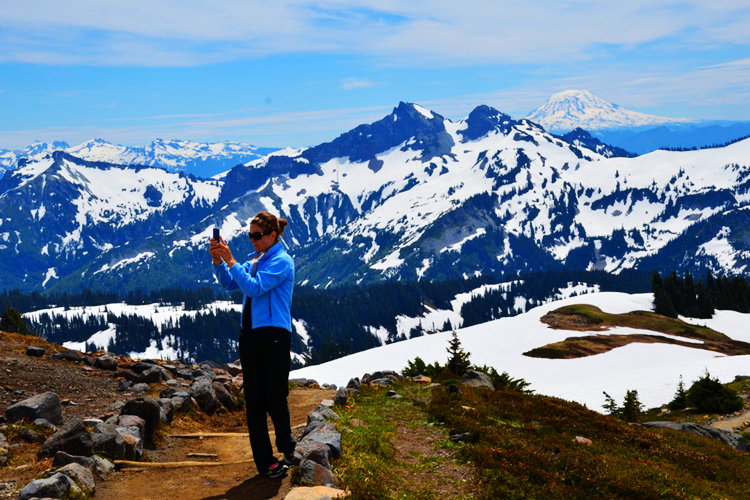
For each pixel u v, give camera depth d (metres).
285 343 7.13
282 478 7.27
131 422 8.92
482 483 8.45
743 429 38.69
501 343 138.38
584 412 17.72
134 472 7.62
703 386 47.00
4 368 12.70
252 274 7.04
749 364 77.81
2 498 6.10
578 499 8.52
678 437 22.05
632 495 9.34
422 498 7.50
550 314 165.62
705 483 12.85
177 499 6.62
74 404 11.11
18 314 60.28
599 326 152.50
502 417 14.52
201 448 9.44
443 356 121.75
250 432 7.36
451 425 11.94
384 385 18.08
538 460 9.88
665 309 178.00
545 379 107.25
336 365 122.50
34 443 8.23
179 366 16.80
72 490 6.29
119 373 13.96
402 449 10.15
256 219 7.09
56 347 16.14
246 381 7.30
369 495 6.70
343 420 11.09
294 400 15.71
